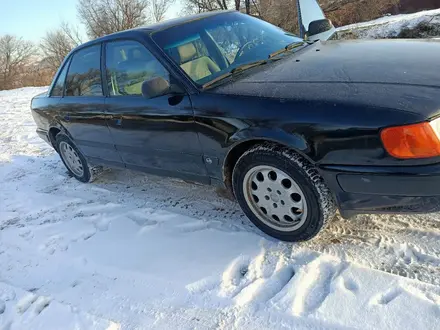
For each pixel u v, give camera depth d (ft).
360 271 7.68
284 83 8.52
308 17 17.03
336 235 9.00
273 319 7.07
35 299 8.83
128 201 12.79
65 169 17.06
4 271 10.24
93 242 10.69
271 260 8.61
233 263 8.73
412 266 7.70
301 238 8.78
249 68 9.86
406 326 6.37
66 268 9.80
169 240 10.07
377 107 7.02
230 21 11.61
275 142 8.21
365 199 7.59
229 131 8.69
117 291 8.62
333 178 7.64
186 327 7.33
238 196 9.45
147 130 10.61
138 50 10.67
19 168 18.02
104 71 11.93
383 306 6.80
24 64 118.11
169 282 8.53
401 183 6.97
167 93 9.61
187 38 10.52
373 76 7.95
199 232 10.14
